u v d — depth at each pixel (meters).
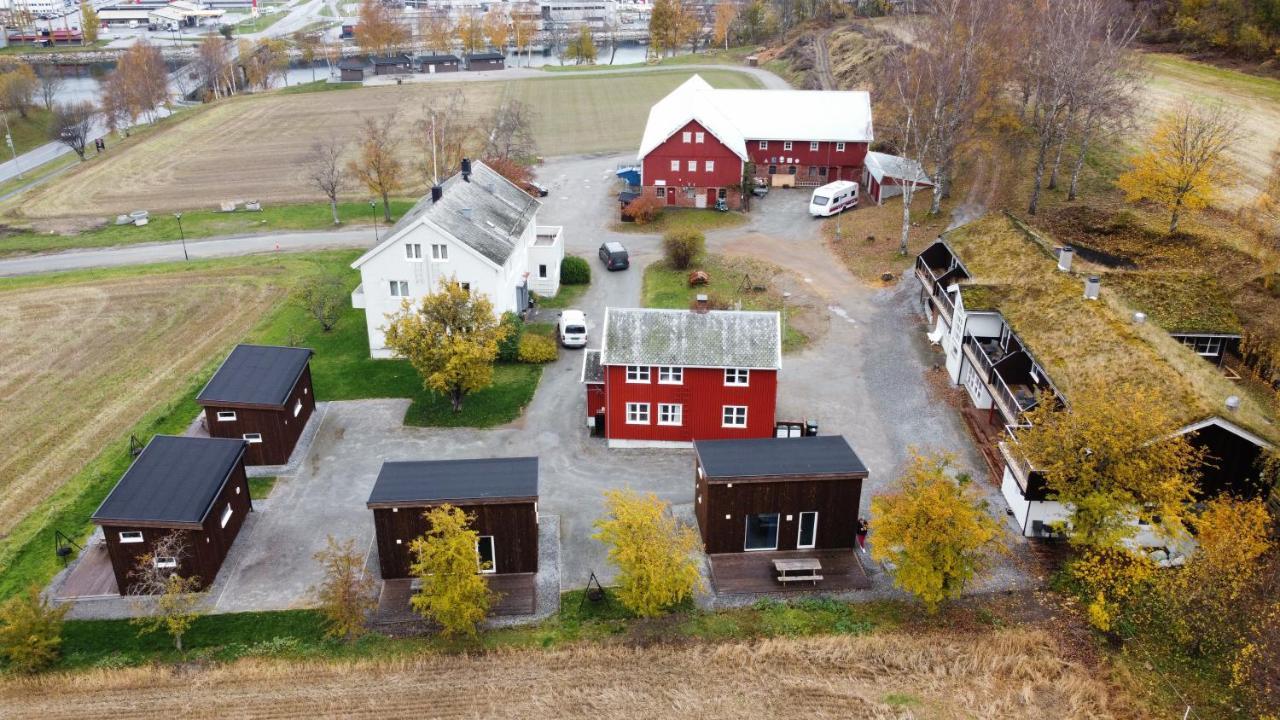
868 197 81.69
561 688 29.92
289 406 43.22
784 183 85.62
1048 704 28.95
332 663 31.00
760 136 84.12
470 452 43.78
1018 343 43.03
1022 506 36.34
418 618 33.16
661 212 78.94
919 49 76.75
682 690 29.77
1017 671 30.22
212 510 34.75
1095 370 37.19
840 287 61.81
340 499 40.19
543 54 196.25
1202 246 55.72
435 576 30.75
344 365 52.72
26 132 130.38
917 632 32.16
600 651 31.42
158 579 32.38
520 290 57.66
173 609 31.22
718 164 78.56
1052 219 63.81
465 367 44.53
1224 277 52.03
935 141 73.38
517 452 43.81
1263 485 33.19
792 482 35.25
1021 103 85.88
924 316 56.56
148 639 32.25
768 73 136.75
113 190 96.00
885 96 89.44
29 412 48.88
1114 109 69.56
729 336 42.66
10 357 55.75
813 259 67.25
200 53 167.00
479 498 34.00
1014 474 36.69
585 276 64.12
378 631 32.59
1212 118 61.56
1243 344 44.28
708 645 31.70
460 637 32.19
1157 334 38.78
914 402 46.75
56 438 46.12
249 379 43.28
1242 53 92.06
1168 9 102.56
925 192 76.00
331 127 119.31
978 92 70.56
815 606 33.53
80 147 112.62
